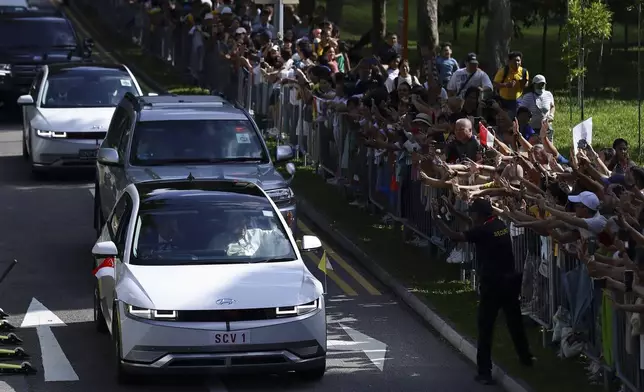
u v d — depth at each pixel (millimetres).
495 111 47281
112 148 43969
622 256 28016
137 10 116938
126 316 29609
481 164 40375
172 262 31719
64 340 34969
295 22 92062
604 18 64062
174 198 34125
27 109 66250
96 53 114562
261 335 29516
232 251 32281
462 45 113500
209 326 29281
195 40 94625
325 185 59812
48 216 53688
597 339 30312
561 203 33938
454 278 41625
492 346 33812
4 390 30219
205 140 44812
